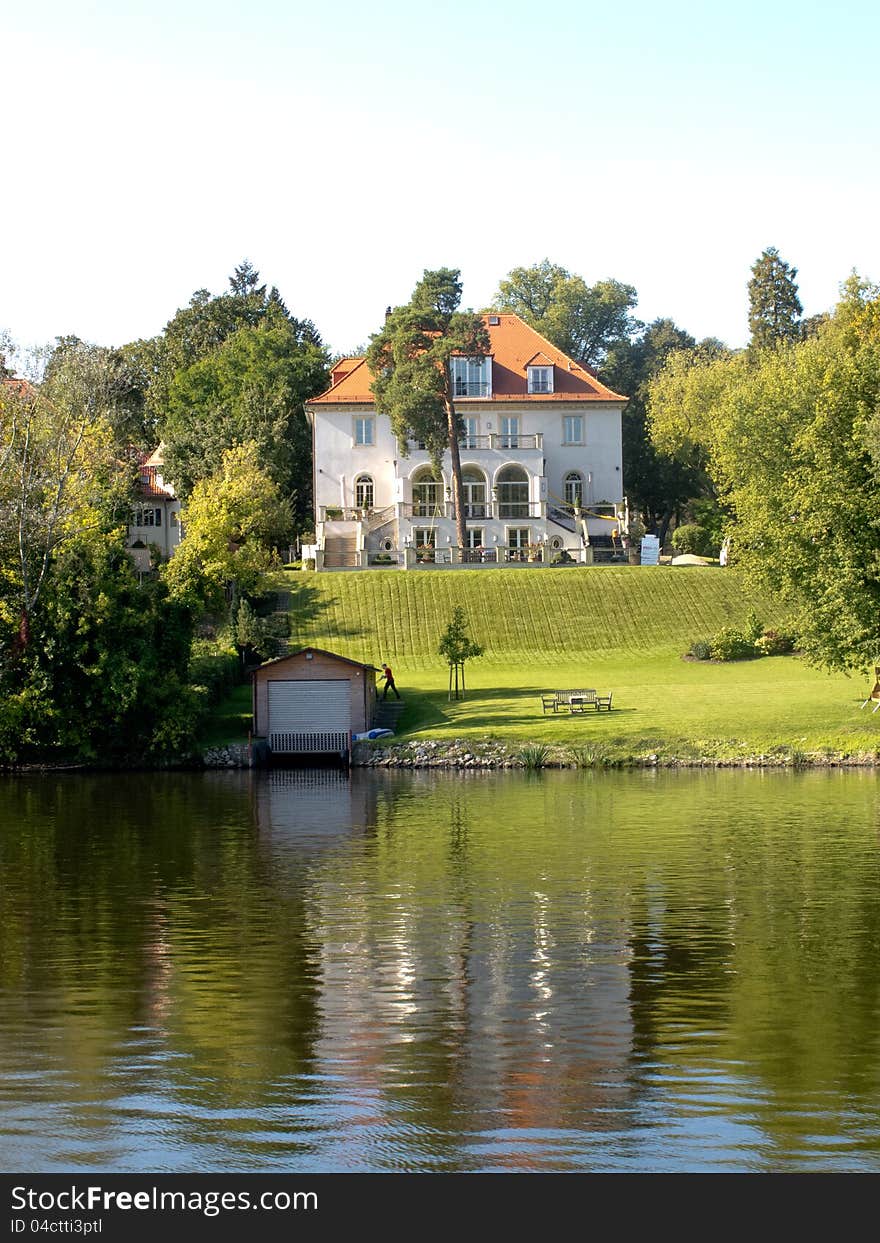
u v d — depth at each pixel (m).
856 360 56.56
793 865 31.02
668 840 34.62
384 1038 18.27
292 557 96.69
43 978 21.61
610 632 77.44
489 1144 14.66
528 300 144.50
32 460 56.75
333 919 25.95
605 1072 16.77
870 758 50.34
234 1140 14.77
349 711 56.56
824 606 52.03
